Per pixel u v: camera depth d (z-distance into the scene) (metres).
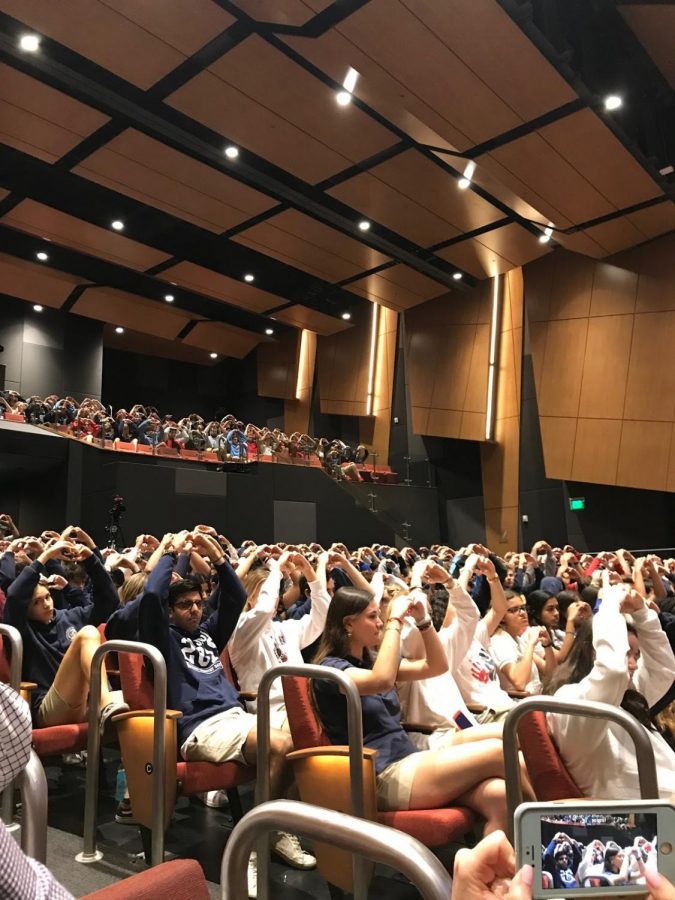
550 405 13.99
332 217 12.83
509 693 3.60
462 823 2.18
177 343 22.11
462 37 8.12
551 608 4.39
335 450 15.73
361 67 8.63
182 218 13.05
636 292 12.88
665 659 2.56
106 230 14.05
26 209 13.20
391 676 2.38
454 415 16.22
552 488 14.75
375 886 2.61
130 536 12.36
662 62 9.80
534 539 14.90
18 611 3.42
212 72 9.22
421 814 2.19
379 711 2.53
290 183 12.29
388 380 18.59
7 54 8.98
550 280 14.39
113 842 2.88
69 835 2.96
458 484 16.61
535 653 4.05
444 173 11.39
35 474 13.83
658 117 10.87
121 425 13.80
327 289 17.78
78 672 3.15
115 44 8.68
